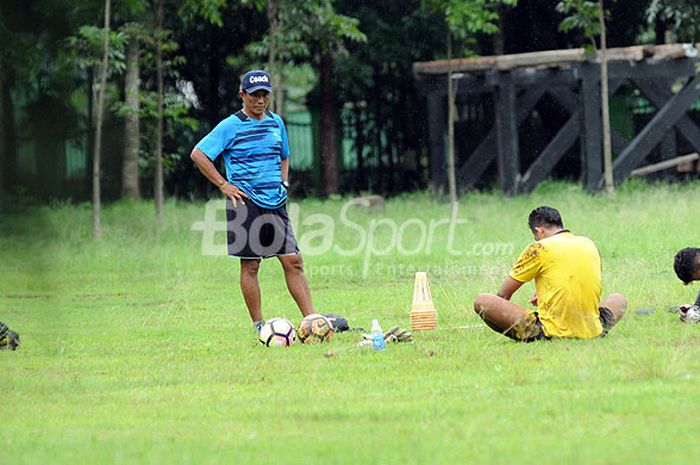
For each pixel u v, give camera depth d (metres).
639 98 121.38
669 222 73.19
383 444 22.42
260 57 112.62
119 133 109.50
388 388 28.88
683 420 23.66
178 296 54.44
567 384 28.05
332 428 24.25
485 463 20.66
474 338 37.12
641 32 123.06
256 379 31.38
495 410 25.23
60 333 43.06
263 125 41.38
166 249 74.38
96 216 80.75
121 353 37.81
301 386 29.80
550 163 103.56
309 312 41.69
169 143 123.44
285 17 93.94
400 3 120.62
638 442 21.88
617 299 37.12
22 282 56.38
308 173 129.50
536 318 35.56
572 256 35.22
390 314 45.91
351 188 129.00
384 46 120.00
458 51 117.88
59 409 27.78
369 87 127.62
